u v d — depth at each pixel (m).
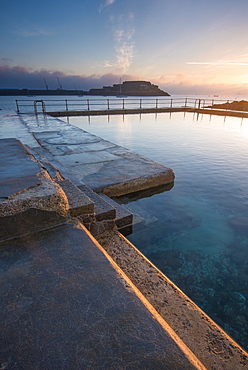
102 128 11.91
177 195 4.53
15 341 1.00
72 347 0.97
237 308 2.02
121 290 1.28
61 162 5.20
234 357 1.30
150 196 4.52
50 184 2.12
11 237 1.75
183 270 2.51
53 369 0.88
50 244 1.68
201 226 3.43
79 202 2.27
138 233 3.18
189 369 0.89
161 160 6.71
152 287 1.85
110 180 4.25
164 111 21.11
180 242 3.02
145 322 1.09
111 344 0.98
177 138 9.64
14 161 2.85
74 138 7.82
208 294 2.19
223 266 2.58
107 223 2.63
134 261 2.19
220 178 5.42
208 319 1.57
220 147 8.21
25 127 9.84
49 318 1.10
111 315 1.12
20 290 1.27
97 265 1.47
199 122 14.35
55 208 1.91
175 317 1.57
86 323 1.08
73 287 1.29
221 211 3.91
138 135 10.19
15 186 2.04
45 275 1.38
